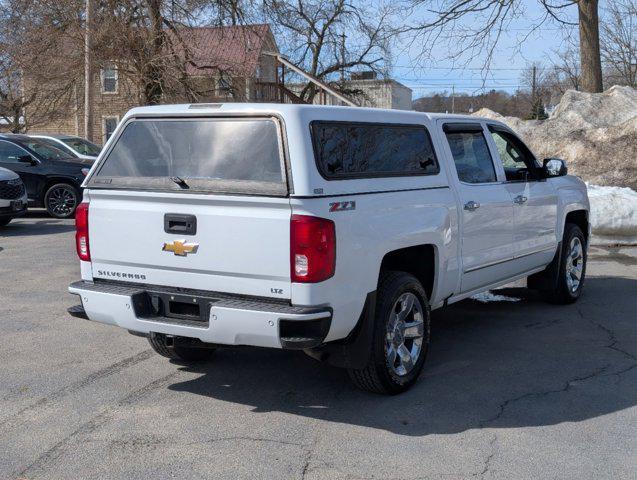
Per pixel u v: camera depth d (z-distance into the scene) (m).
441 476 4.03
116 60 24.72
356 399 5.22
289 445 4.45
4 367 5.97
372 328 4.91
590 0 18.97
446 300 6.01
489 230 6.32
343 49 39.47
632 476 4.02
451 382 5.55
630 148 14.66
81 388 5.48
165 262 4.86
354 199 4.71
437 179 5.66
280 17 28.41
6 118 31.59
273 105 4.66
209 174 4.79
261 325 4.44
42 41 25.33
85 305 5.11
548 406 5.04
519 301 8.22
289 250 4.42
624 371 5.75
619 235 11.57
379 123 5.18
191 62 25.95
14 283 9.16
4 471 4.14
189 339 5.01
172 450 4.39
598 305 7.95
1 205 13.69
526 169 7.15
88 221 5.18
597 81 19.25
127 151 5.16
